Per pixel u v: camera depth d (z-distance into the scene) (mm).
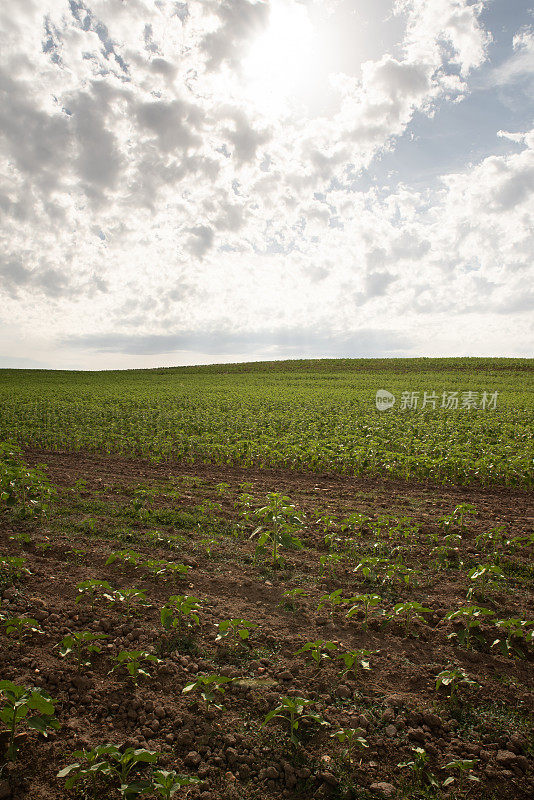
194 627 4797
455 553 6785
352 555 6812
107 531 7535
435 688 3924
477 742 3404
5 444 10531
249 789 3006
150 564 5648
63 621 4844
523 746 3371
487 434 16719
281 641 4594
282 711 3623
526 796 2992
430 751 3309
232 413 23203
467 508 7602
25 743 3303
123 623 4859
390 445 14727
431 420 21297
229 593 5590
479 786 3045
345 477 12008
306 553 6875
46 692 3430
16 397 31375
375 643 4609
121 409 25938
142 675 4074
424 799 2945
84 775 2822
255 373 63500
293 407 25781
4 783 2980
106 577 5910
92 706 3693
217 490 10375
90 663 4184
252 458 13852
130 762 3092
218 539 7355
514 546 6855
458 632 4574
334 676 4078
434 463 11453
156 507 8922
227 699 3797
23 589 5496
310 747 3336
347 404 27516
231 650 4434
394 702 3754
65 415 21891
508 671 4207
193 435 16625
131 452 14820
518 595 5617
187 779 2764
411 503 9602
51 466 12977
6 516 8086
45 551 6680
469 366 62188
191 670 4152
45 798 2900
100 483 10891
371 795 2971
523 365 61000
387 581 5926
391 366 65188
